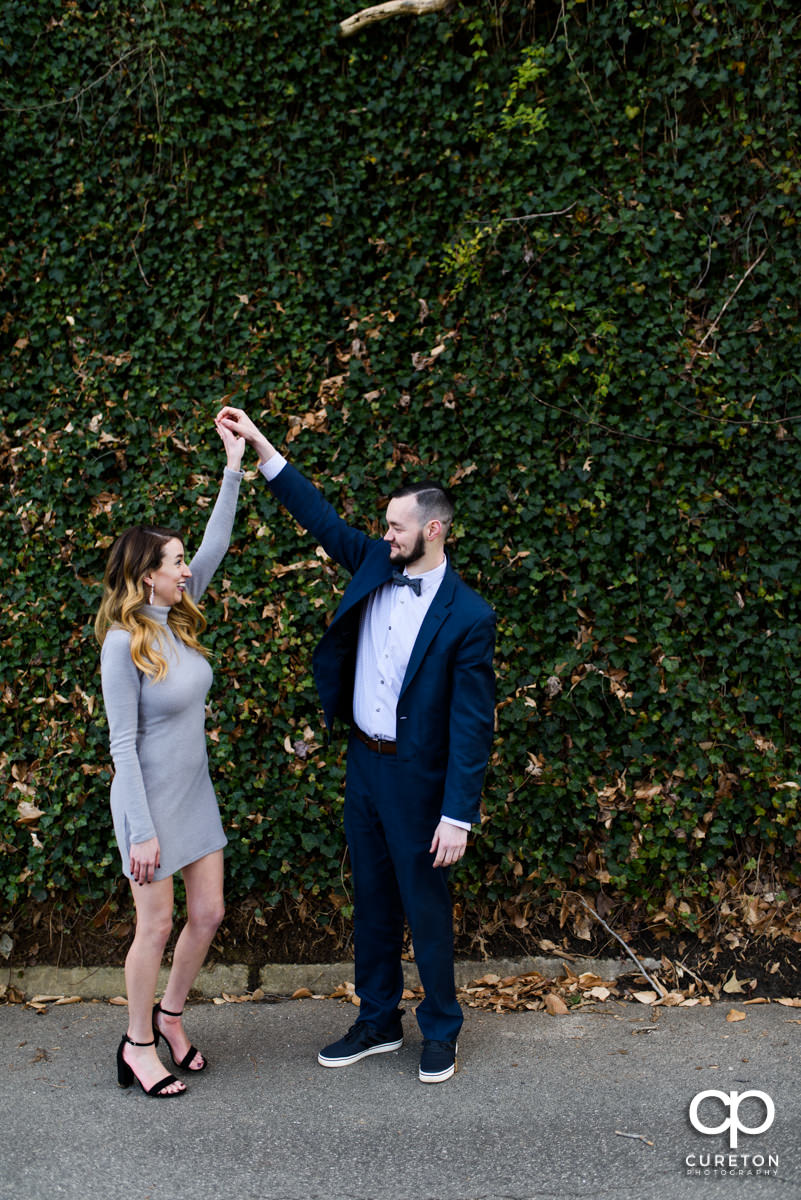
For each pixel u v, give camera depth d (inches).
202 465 164.1
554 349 161.6
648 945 152.6
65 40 171.5
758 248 160.6
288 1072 123.9
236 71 169.0
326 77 167.6
